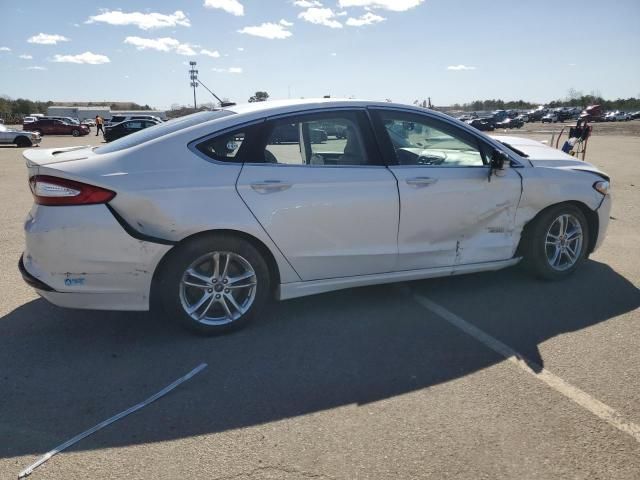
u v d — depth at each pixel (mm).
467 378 3166
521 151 4637
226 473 2371
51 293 3338
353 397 2977
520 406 2865
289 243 3699
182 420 2762
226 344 3607
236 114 3711
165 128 3762
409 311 4148
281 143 3736
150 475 2357
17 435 2627
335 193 3766
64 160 3422
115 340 3664
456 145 4316
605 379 3131
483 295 4469
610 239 6238
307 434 2646
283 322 3957
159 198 3354
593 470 2377
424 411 2834
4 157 19469
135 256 3359
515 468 2391
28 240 3348
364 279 4027
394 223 3977
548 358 3395
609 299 4355
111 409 2855
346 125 3941
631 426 2688
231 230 3537
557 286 4660
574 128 10336
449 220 4172
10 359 3396
